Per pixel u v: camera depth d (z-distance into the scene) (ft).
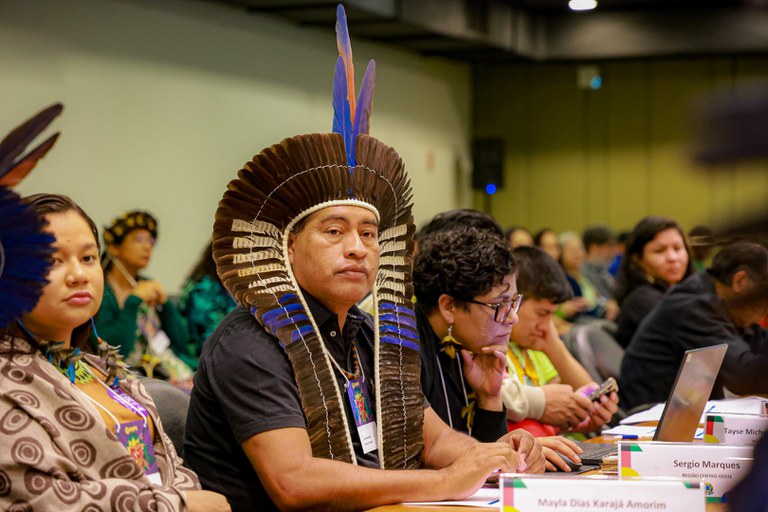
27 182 18.57
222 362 5.85
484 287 7.23
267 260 6.13
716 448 5.26
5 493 4.67
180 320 15.80
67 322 5.16
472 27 30.32
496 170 37.86
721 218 1.04
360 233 6.28
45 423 4.81
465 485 5.61
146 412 5.64
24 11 18.62
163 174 22.20
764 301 2.97
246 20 24.93
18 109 18.48
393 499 5.52
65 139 19.51
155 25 21.93
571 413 8.97
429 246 7.54
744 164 1.01
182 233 22.81
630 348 12.96
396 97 31.99
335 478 5.48
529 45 34.01
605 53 34.04
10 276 4.75
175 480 5.62
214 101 23.82
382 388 6.45
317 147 6.12
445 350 7.43
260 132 25.52
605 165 38.83
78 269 5.20
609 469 6.55
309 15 25.77
